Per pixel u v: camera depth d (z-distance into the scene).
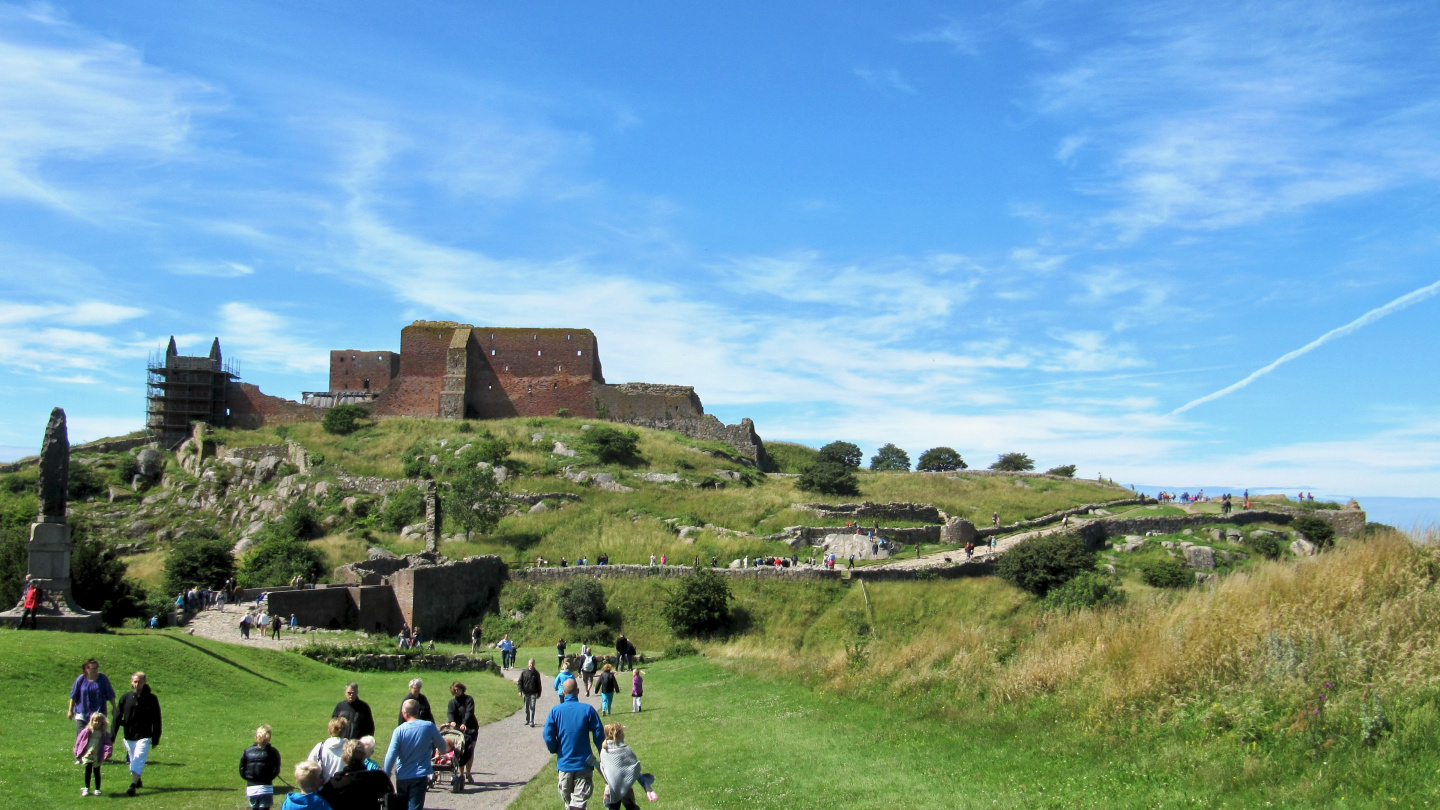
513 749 23.56
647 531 70.44
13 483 85.81
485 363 106.81
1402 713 13.60
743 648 50.19
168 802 15.95
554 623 56.25
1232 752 14.35
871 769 17.83
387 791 11.99
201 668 28.23
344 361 109.19
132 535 79.12
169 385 98.19
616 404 105.69
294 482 83.38
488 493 71.25
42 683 23.38
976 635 26.12
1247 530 69.88
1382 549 19.42
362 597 53.41
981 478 96.88
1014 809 14.08
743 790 17.33
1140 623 21.36
